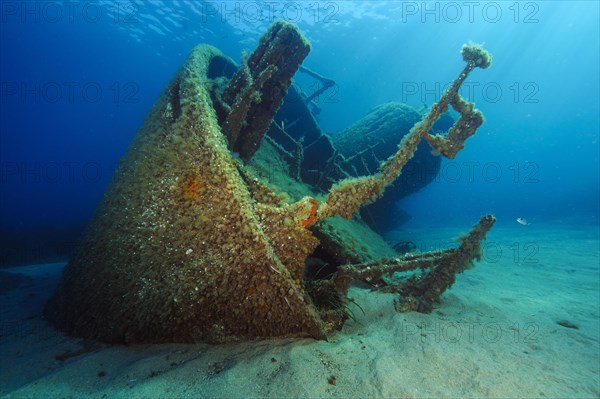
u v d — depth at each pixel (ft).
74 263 12.84
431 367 8.95
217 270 10.08
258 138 17.46
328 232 16.29
